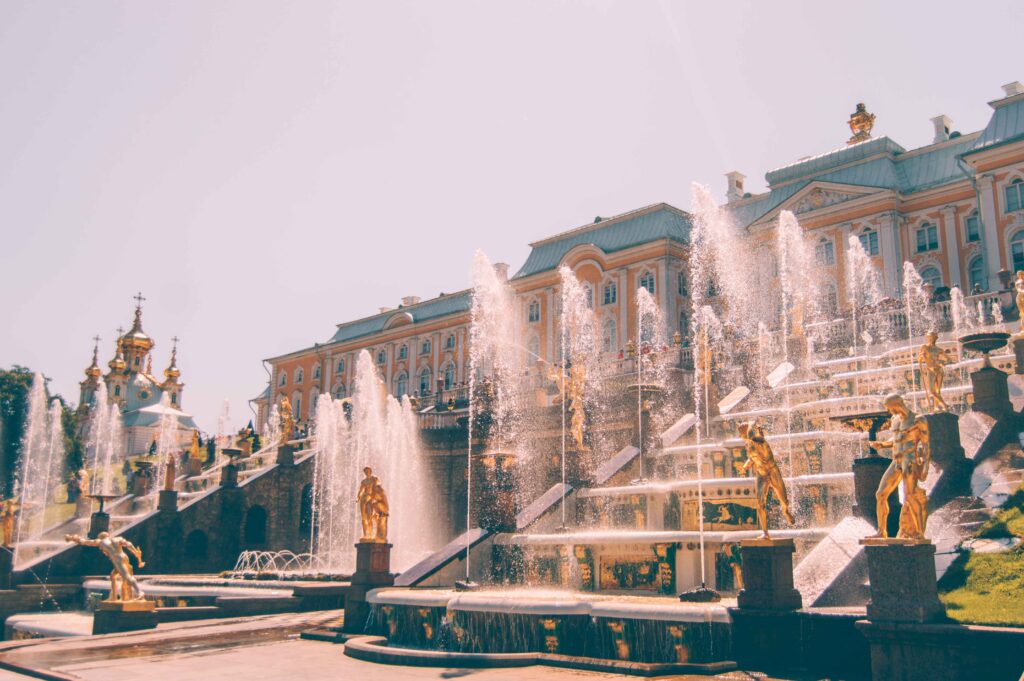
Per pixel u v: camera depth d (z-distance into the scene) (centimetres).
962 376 2348
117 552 2041
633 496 2100
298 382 9175
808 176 5394
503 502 2062
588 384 3734
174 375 10231
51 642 1742
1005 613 1029
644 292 5706
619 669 1211
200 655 1557
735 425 2588
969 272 4572
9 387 7412
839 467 2061
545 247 6719
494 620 1430
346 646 1560
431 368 7644
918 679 1009
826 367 3039
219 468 4678
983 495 1447
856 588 1277
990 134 4481
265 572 2728
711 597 1384
